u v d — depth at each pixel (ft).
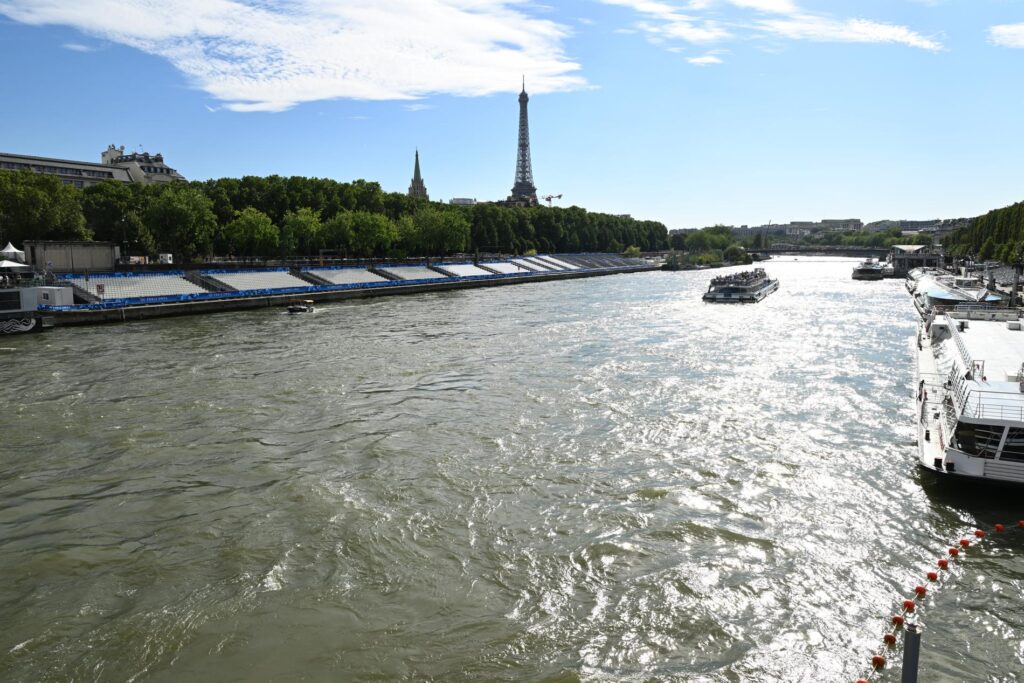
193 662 57.72
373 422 123.03
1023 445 85.87
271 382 153.38
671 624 63.21
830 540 78.74
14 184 324.60
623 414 128.88
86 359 179.01
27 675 55.88
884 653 58.95
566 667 57.36
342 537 78.64
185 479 95.76
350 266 451.12
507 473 98.43
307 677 56.03
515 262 588.50
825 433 117.39
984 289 346.54
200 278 330.95
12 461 102.53
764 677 56.13
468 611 65.05
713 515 84.99
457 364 176.55
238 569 71.92
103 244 322.55
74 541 77.82
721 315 300.40
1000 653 58.85
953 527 81.87
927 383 132.57
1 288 223.71
